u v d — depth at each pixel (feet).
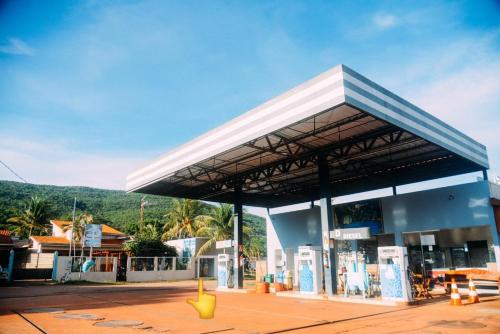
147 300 44.27
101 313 31.89
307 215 74.64
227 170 62.49
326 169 49.98
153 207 303.68
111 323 26.14
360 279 42.65
